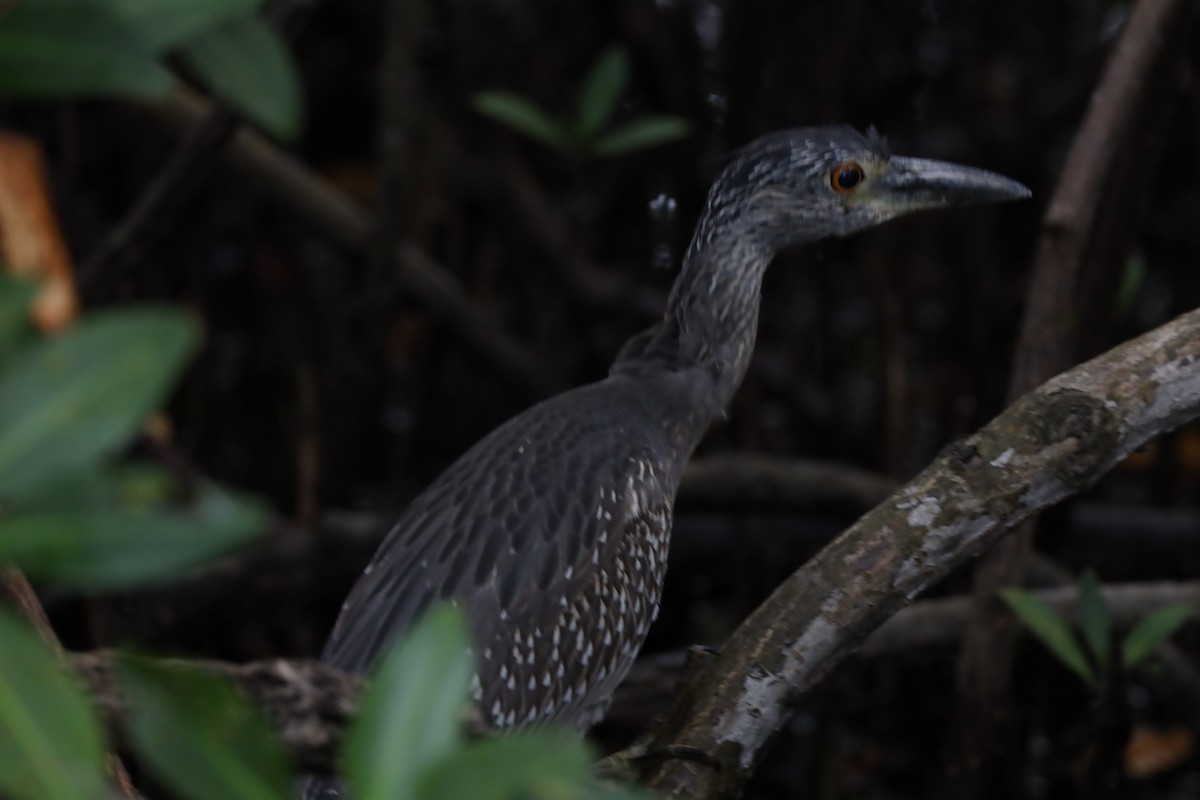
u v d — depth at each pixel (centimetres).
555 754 223
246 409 1291
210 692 240
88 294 1001
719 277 803
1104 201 860
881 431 1238
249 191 1202
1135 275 888
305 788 606
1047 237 742
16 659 213
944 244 1338
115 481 220
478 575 657
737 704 528
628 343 820
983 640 810
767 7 1330
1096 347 895
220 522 214
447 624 237
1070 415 522
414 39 1146
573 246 1327
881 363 1253
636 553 706
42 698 211
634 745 542
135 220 991
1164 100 844
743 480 1105
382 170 1163
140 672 241
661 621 1209
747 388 1225
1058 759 1036
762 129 1345
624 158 1348
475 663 636
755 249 810
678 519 1170
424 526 688
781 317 1311
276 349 1292
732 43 1339
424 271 1237
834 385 1313
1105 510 1230
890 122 1387
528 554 667
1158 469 1313
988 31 1384
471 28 1296
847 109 1360
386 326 1216
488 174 1319
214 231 1304
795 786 1066
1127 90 739
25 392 209
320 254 1309
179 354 212
